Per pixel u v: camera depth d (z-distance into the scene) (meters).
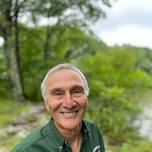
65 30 27.19
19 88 24.67
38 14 25.05
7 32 24.50
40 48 27.70
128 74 39.06
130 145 13.09
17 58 25.39
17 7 23.94
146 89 38.16
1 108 20.56
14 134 13.51
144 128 17.28
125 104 17.34
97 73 31.75
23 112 18.47
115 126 14.82
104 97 17.52
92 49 31.42
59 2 23.98
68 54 29.16
